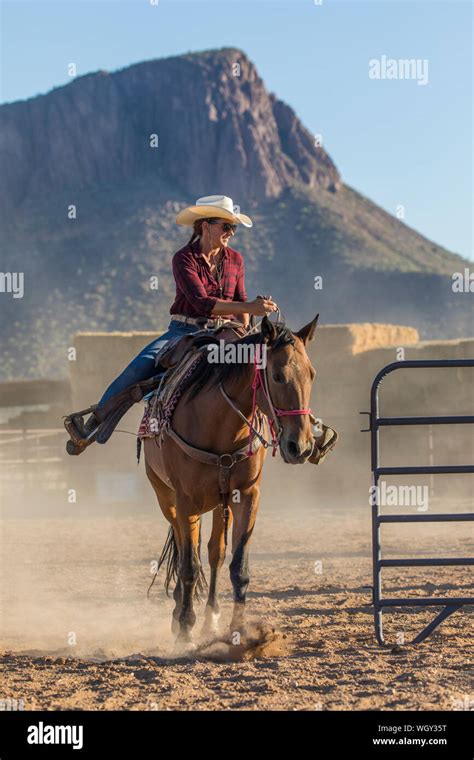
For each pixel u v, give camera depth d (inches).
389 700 232.2
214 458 294.8
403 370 936.9
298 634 326.6
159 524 746.8
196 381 300.0
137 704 234.5
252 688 247.1
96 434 333.7
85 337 1018.7
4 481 1056.2
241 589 295.6
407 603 312.0
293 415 269.6
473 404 906.7
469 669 263.7
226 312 313.9
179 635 308.0
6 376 7377.0
